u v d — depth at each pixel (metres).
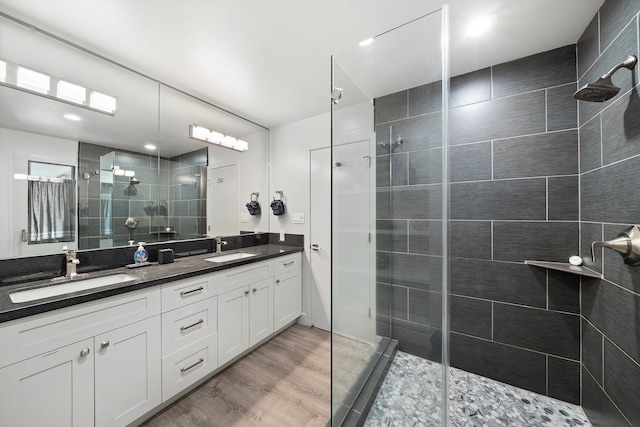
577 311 1.42
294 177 2.68
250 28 1.31
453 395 1.51
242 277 1.90
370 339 1.69
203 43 1.42
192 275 1.53
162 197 1.97
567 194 1.43
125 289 1.21
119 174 1.73
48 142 1.42
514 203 1.58
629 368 0.99
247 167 2.63
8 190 1.28
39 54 1.35
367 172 1.67
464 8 1.18
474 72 1.70
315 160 2.53
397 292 1.60
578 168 1.40
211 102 2.21
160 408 1.41
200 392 1.56
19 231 1.32
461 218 1.74
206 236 2.28
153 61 1.59
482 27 1.30
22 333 0.92
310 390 1.58
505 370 1.61
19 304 0.96
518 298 1.57
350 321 1.63
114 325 1.18
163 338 1.39
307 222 2.59
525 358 1.55
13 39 1.27
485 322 1.67
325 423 1.33
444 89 1.18
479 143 1.68
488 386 1.58
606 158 1.15
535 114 1.52
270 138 2.85
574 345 1.42
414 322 1.50
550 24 1.28
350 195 1.63
